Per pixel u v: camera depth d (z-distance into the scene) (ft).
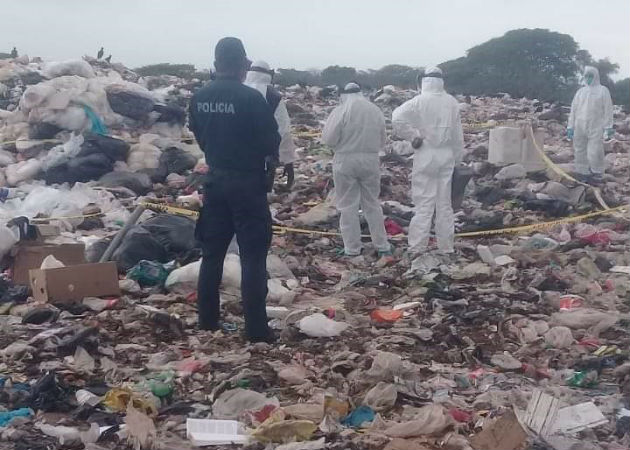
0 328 25.08
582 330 25.72
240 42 24.12
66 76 54.70
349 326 25.84
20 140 49.06
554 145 69.72
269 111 23.77
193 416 19.33
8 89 63.10
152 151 48.73
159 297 28.50
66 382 20.80
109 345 23.86
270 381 21.26
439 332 25.17
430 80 34.71
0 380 20.88
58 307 27.12
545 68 150.20
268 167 24.70
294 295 29.25
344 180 35.47
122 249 32.04
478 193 47.65
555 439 17.54
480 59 153.79
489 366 23.00
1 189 43.27
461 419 18.76
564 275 31.96
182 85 81.66
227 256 30.19
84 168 45.75
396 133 35.17
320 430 18.12
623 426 18.34
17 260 30.17
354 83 35.19
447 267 33.53
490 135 53.36
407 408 19.39
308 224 41.06
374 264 35.29
